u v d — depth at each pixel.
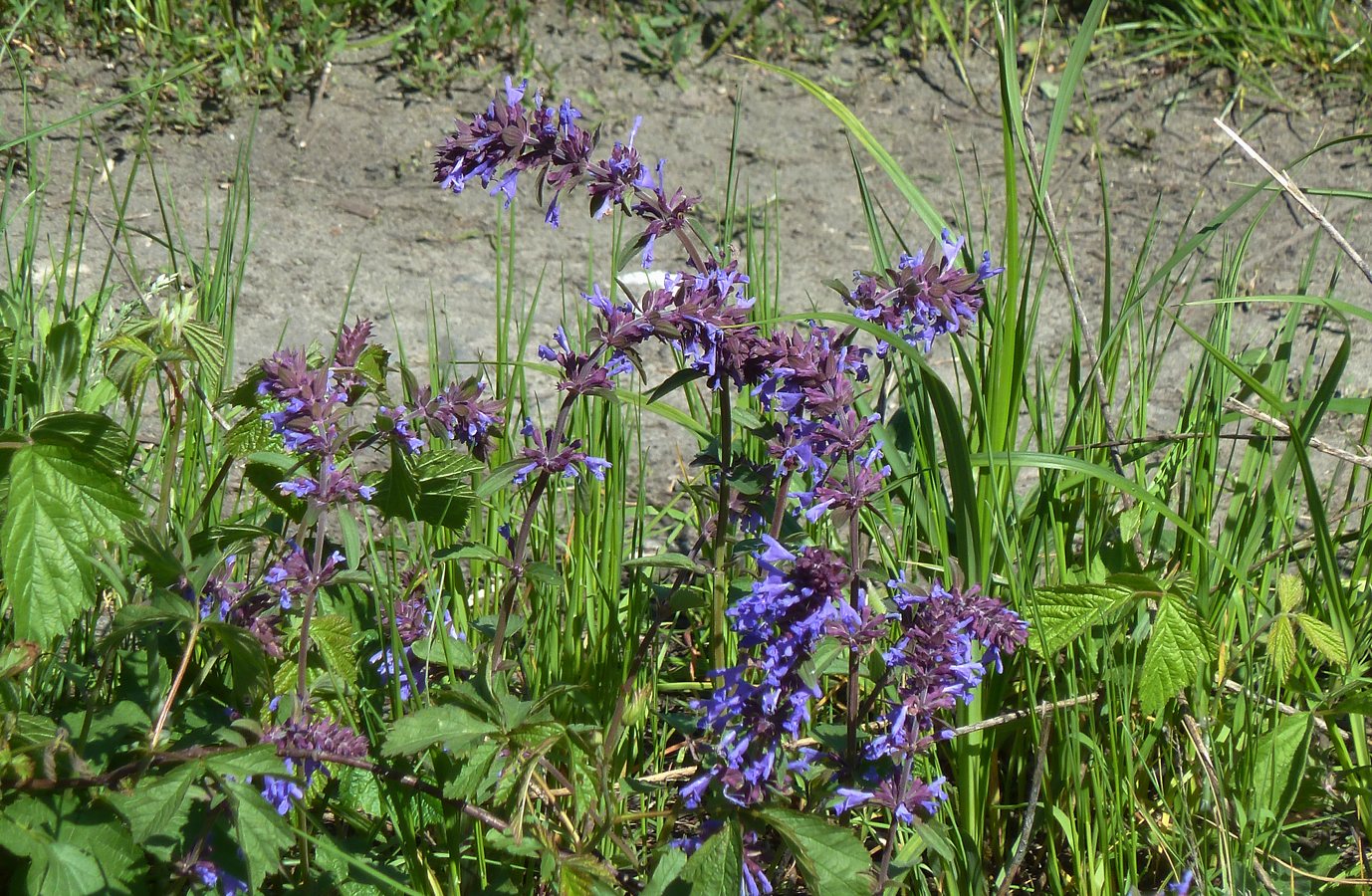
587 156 1.65
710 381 1.66
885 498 1.79
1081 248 2.47
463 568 1.83
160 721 1.62
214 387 1.68
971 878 1.71
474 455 1.67
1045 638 1.70
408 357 2.10
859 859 1.62
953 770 1.76
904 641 1.63
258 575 1.77
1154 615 1.77
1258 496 1.77
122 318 1.73
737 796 1.63
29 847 1.60
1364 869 1.75
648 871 1.68
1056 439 1.92
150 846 1.62
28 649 1.62
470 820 1.70
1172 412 2.04
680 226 1.66
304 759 1.64
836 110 1.77
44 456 1.60
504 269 2.35
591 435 1.80
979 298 1.65
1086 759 1.77
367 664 1.72
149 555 1.63
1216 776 1.73
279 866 1.59
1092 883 1.71
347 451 1.69
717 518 1.70
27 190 2.26
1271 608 1.81
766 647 1.64
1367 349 2.13
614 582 1.75
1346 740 1.80
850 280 2.34
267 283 2.20
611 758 1.71
